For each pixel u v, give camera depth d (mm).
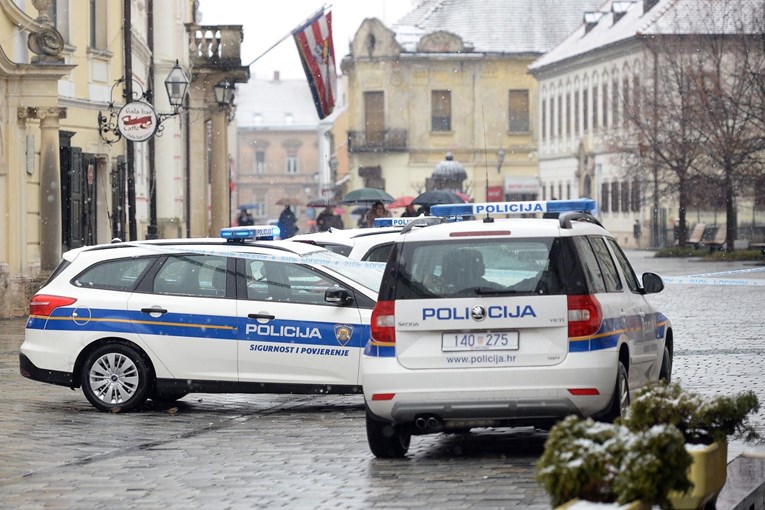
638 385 29141
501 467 26031
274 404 36875
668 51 152000
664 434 15508
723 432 18828
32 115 65688
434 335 26141
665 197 172125
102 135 80000
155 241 35844
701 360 44719
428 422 26062
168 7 104625
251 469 26266
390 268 26469
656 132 151875
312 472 25828
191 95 112688
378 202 85250
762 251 132875
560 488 15359
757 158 143000
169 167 104750
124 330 34719
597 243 28422
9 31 65125
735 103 141625
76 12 76000
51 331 35031
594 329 25969
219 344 34438
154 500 23266
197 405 36594
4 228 65312
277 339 34219
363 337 34000
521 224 26656
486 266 26203
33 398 37625
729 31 161125
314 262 34750
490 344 26016
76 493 24000
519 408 25828
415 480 24750
